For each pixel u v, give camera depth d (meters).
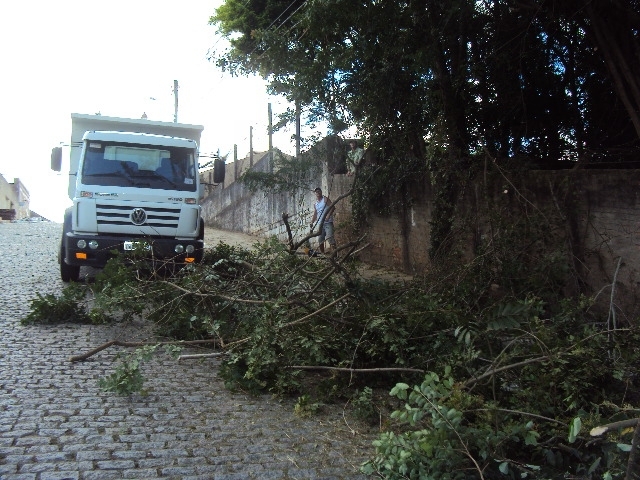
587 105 10.75
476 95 11.04
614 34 8.80
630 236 7.85
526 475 3.94
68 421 5.12
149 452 4.61
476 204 10.38
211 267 8.50
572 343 5.36
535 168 10.49
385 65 10.46
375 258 14.92
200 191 12.33
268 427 5.29
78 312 8.83
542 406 4.67
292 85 11.16
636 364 5.30
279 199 22.14
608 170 8.16
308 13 9.58
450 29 10.04
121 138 11.80
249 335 6.66
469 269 7.98
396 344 6.07
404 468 3.79
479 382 4.96
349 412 5.72
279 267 8.05
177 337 7.88
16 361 6.74
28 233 24.98
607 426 3.07
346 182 16.20
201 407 5.69
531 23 9.77
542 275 7.80
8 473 4.12
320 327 6.46
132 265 9.68
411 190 13.15
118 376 5.76
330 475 4.39
